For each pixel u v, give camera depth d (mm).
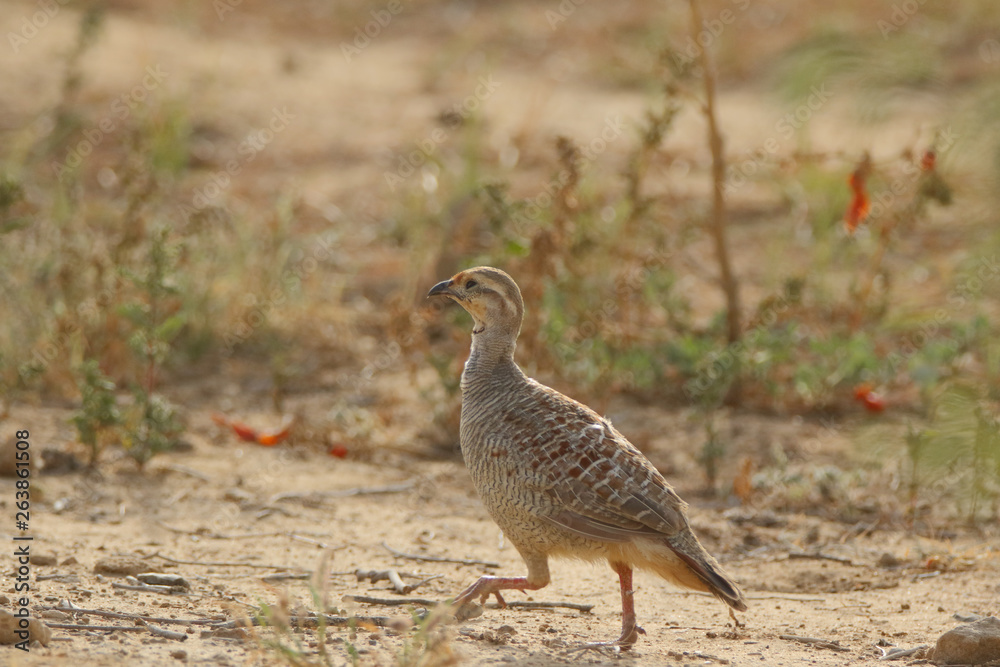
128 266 20453
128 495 15727
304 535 14742
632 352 20344
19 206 24328
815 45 30469
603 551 11008
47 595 11484
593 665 10141
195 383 20875
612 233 22625
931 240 26578
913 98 27094
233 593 12211
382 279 25391
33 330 20172
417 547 14477
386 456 18281
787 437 19094
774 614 12516
